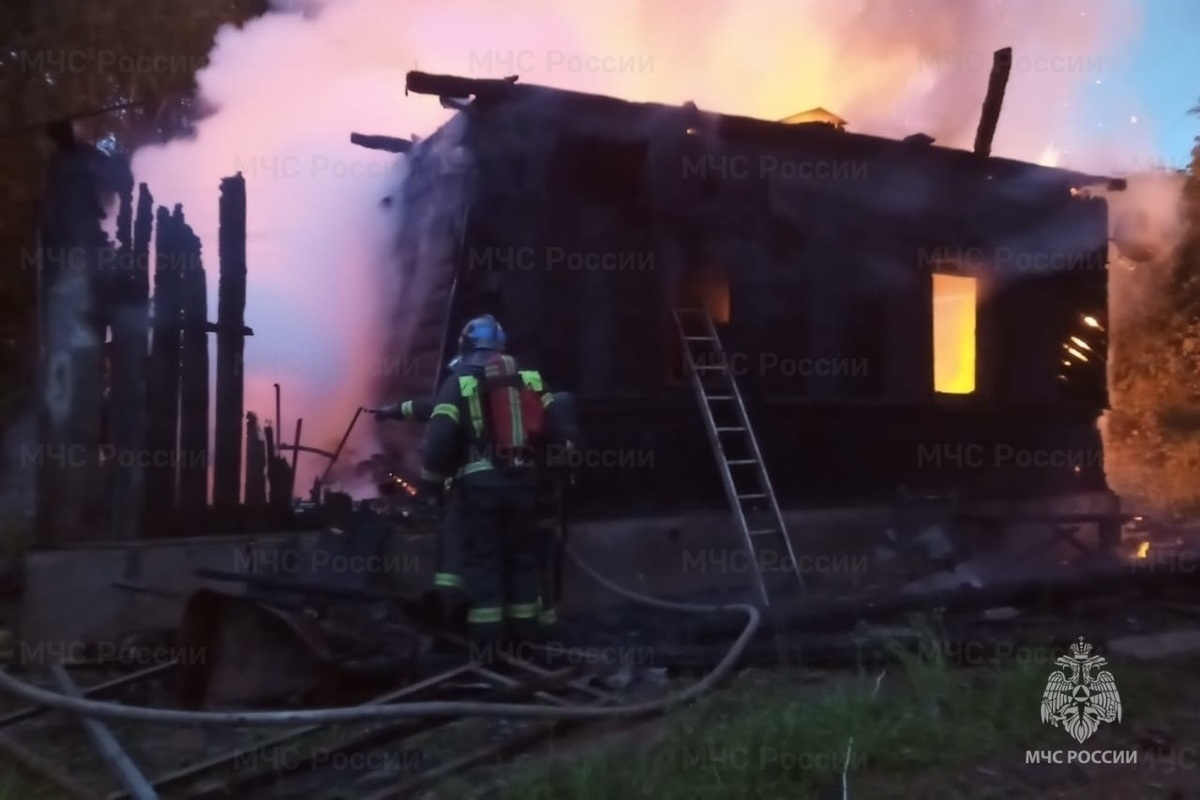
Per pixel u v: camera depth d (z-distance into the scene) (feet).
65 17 31.76
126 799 12.62
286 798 13.35
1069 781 13.67
